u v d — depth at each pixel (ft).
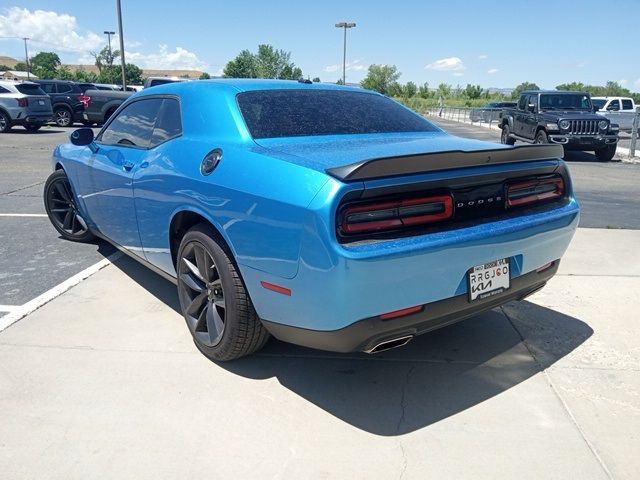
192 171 10.73
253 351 10.92
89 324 12.75
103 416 9.32
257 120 10.94
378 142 10.76
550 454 8.52
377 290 8.32
